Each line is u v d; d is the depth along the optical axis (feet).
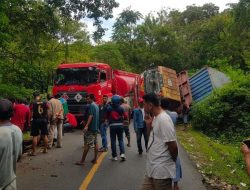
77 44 119.44
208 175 40.81
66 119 63.31
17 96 57.00
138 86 96.32
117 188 34.17
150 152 22.02
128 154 48.60
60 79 72.33
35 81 65.98
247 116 76.23
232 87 78.74
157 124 21.76
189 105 86.38
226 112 77.51
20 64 64.13
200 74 91.56
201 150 55.93
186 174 39.55
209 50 194.29
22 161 44.09
